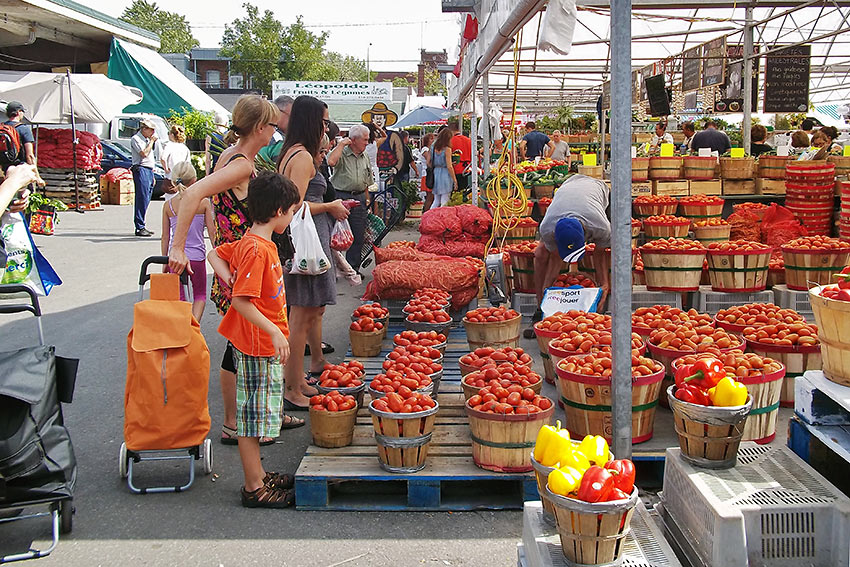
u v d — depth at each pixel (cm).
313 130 508
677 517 322
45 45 2381
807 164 917
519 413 391
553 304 607
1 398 347
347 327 805
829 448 329
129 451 422
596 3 1073
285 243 466
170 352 418
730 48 1248
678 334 477
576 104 2478
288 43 5919
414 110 2544
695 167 1059
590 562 262
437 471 404
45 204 751
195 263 690
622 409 349
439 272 729
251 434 398
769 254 688
